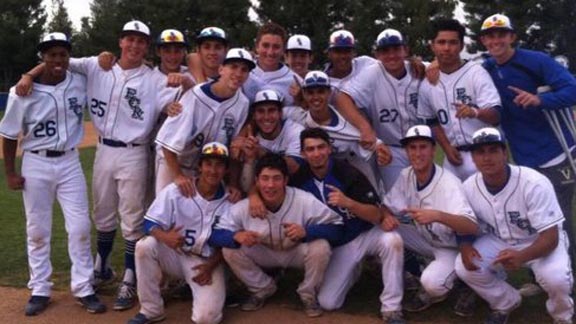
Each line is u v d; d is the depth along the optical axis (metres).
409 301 5.66
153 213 5.21
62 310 5.52
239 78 5.31
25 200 5.53
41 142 5.46
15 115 5.40
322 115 5.66
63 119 5.52
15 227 8.55
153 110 5.85
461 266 5.14
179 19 40.50
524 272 6.40
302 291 5.37
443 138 5.88
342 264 5.48
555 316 5.11
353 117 5.71
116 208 6.02
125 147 5.80
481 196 5.19
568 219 5.76
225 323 5.24
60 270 6.63
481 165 5.02
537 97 5.46
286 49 6.43
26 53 45.91
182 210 5.28
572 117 5.67
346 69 6.21
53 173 5.52
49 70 5.44
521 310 5.47
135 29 5.72
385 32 5.84
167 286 5.93
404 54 5.93
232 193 5.43
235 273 5.42
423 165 5.21
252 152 5.41
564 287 4.91
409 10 39.09
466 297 5.41
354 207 5.23
